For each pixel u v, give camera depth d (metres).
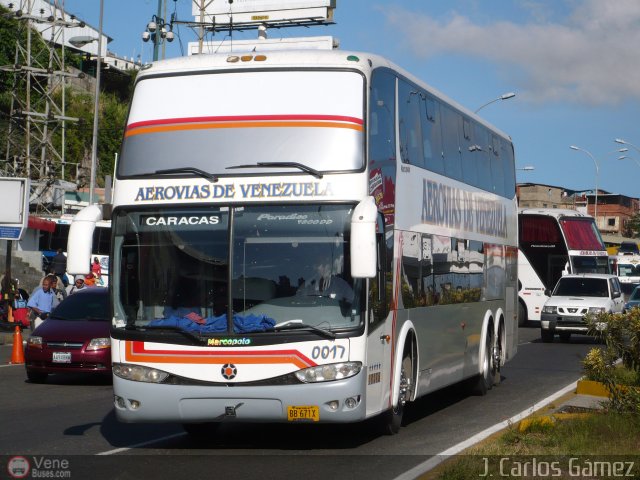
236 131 10.61
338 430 12.62
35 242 48.47
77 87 70.12
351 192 10.31
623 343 12.26
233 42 57.53
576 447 10.11
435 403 15.98
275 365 10.01
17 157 55.00
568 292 32.56
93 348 18.05
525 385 18.55
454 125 15.51
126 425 13.18
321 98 10.67
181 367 10.15
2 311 31.09
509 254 19.94
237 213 10.38
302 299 10.14
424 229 13.31
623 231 148.12
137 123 10.91
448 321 14.62
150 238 10.52
